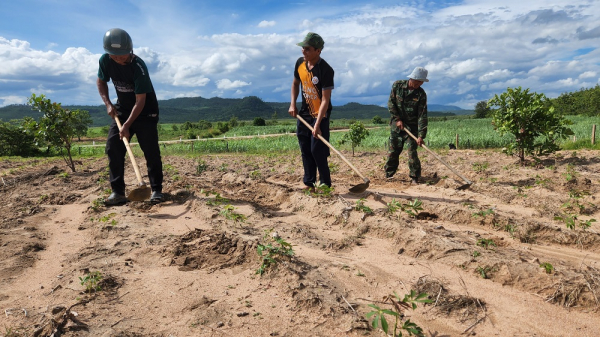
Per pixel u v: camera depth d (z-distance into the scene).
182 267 3.09
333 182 7.09
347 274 2.88
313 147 5.43
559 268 2.77
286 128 63.22
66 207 5.48
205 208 4.81
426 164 9.81
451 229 4.08
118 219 4.47
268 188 6.17
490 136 23.95
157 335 2.14
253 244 3.34
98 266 3.11
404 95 6.80
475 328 2.20
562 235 3.64
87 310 2.40
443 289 2.63
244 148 25.06
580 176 7.03
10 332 2.17
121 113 5.18
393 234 3.73
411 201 4.96
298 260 3.09
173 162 13.52
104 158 16.75
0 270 3.08
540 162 9.13
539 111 8.78
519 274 2.73
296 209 5.00
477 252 3.06
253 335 2.13
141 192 4.50
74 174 9.57
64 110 10.67
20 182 8.45
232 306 2.45
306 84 5.39
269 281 2.79
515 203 5.27
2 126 28.67
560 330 2.17
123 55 4.77
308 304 2.41
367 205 4.92
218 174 9.16
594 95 62.09
